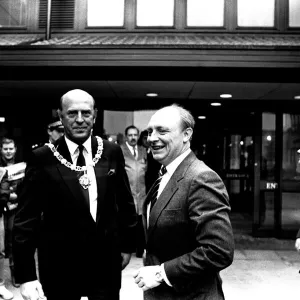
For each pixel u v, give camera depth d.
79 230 2.52
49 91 7.48
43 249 2.56
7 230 4.82
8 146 4.88
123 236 2.96
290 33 7.26
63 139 2.68
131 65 5.53
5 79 6.22
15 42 6.35
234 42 6.25
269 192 8.12
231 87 6.78
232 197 11.08
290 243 7.57
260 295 4.77
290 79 6.06
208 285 1.84
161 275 1.79
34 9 7.48
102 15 7.40
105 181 2.65
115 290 2.68
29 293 2.47
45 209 2.56
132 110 8.29
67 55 5.58
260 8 7.36
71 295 2.54
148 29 7.35
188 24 7.38
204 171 1.84
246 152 10.84
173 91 7.33
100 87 6.98
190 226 1.83
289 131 8.06
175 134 1.94
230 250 1.71
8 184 4.63
